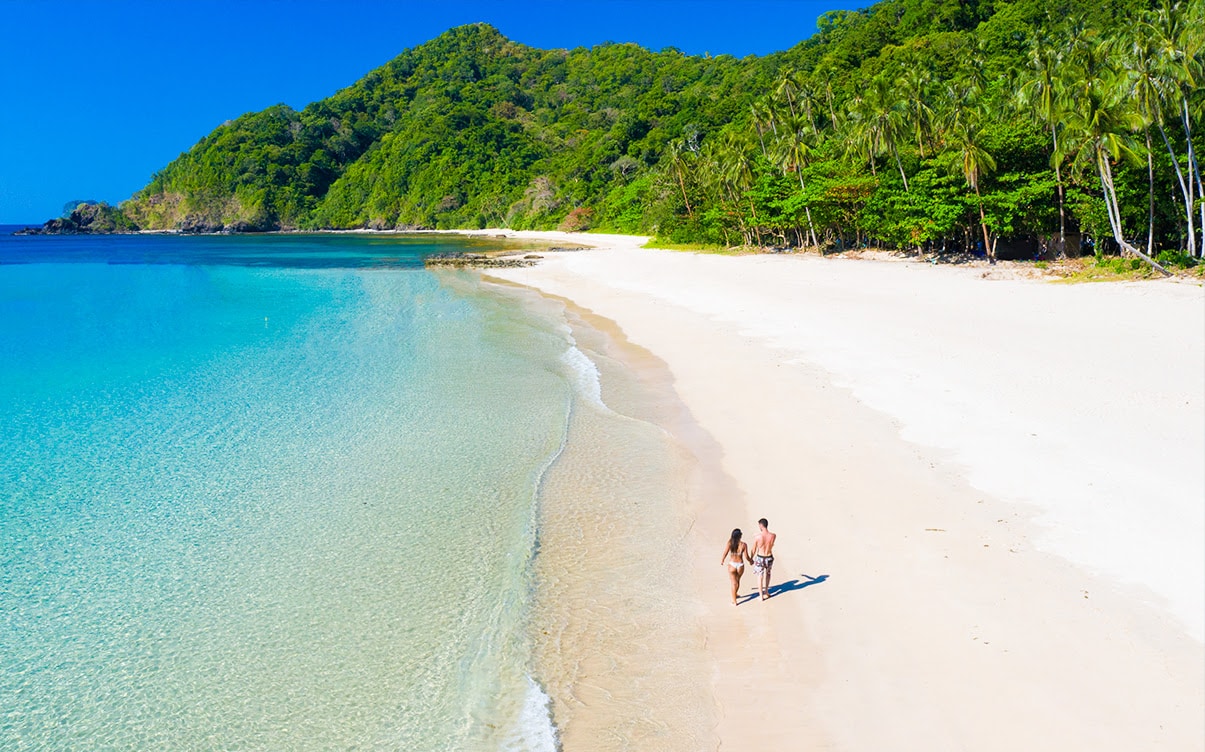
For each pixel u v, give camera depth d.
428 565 14.18
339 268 78.06
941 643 10.48
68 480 18.30
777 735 9.23
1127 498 14.10
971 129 52.75
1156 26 43.06
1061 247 51.19
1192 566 11.80
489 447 20.14
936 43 100.75
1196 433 16.92
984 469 15.87
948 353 25.08
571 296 49.69
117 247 139.50
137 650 11.88
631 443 19.81
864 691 9.76
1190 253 42.31
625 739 9.48
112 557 14.70
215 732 10.10
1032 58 60.38
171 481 18.25
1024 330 27.81
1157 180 45.59
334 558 14.51
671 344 31.09
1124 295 33.97
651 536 14.73
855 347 27.12
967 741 8.76
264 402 24.77
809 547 13.46
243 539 15.33
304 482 18.11
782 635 11.13
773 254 71.69
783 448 18.23
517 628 12.03
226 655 11.71
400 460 19.42
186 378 28.14
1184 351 23.62
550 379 26.92
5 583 13.80
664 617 12.00
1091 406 19.02
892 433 18.36
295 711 10.45
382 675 11.12
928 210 54.28
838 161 69.44
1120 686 9.38
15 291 59.56
